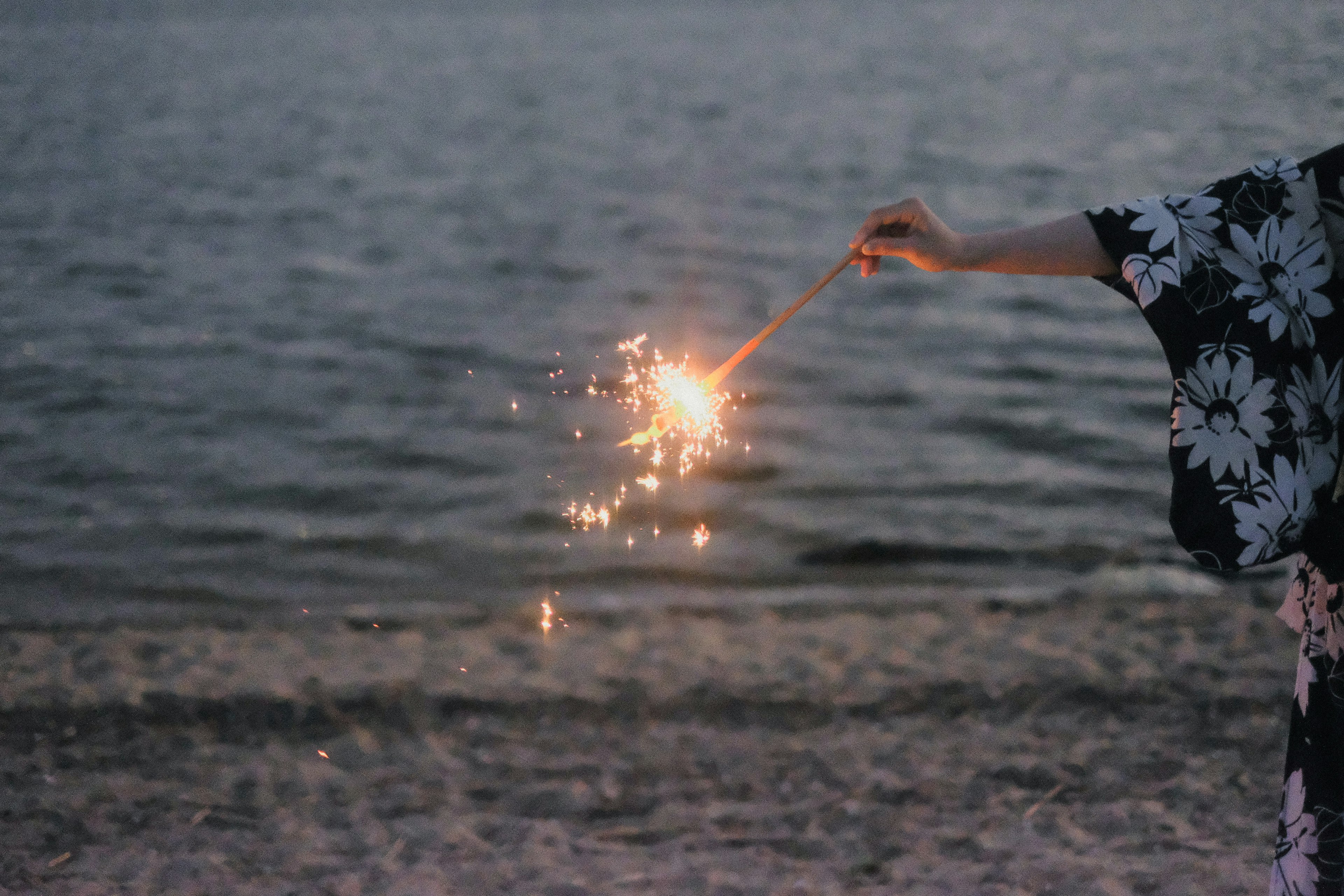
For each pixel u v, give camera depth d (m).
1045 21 71.31
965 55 58.16
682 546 7.55
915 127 34.34
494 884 3.25
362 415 10.94
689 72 62.31
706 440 9.69
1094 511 8.16
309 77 64.19
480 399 11.35
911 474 9.03
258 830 3.61
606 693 4.61
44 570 7.27
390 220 23.73
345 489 8.89
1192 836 3.40
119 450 9.99
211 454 9.84
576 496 8.50
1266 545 1.96
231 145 36.16
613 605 6.44
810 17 120.44
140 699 4.57
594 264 19.09
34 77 63.62
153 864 3.39
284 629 5.85
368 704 4.53
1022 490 8.63
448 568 7.27
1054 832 3.47
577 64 71.00
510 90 55.22
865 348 13.07
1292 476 1.95
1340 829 2.04
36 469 9.48
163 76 64.88
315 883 3.28
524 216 24.03
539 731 4.31
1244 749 3.96
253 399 11.62
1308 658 2.07
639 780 3.91
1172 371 2.00
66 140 37.22
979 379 11.72
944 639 5.17
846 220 22.23
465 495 8.66
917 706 4.43
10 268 19.05
